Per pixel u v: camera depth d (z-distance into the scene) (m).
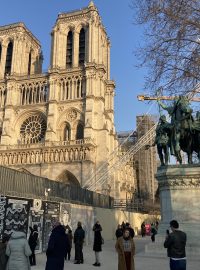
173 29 23.64
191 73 23.80
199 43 23.66
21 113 93.00
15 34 103.56
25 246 11.72
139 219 74.50
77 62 95.38
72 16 100.50
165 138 28.91
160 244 26.27
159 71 24.89
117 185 89.38
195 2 23.06
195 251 24.38
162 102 29.78
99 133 83.62
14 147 86.56
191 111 28.36
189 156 28.78
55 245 13.17
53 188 41.97
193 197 26.48
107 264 23.34
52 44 99.38
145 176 119.06
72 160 79.81
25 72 103.38
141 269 19.75
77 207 39.75
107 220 52.19
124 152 99.19
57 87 90.88
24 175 36.22
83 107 86.62
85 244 41.81
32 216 28.64
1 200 25.66
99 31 97.44
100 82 88.88
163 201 27.62
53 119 86.69
